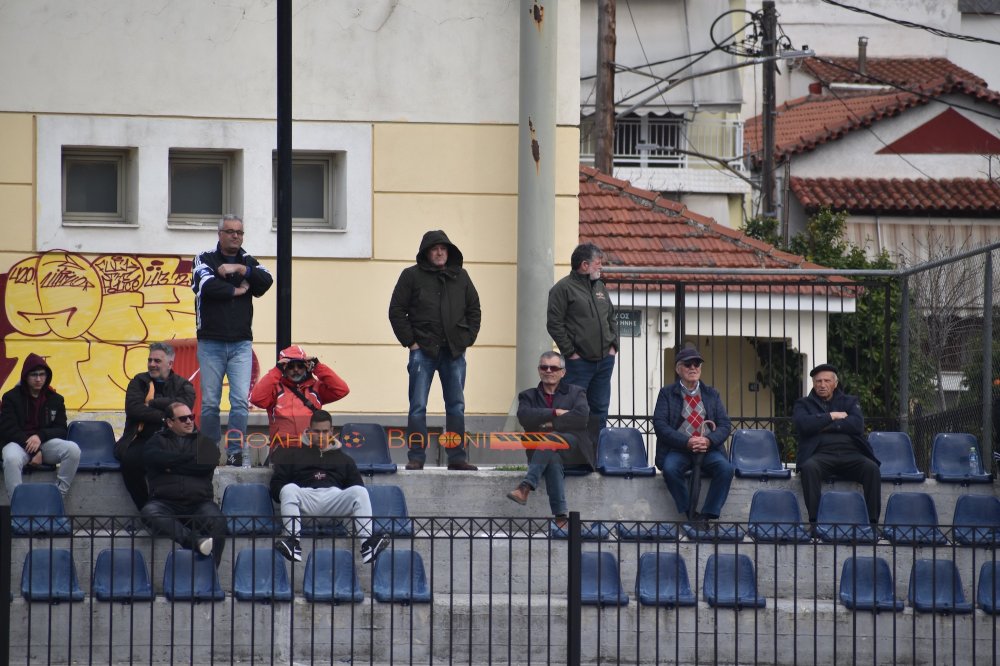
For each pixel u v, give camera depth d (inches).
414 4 1921.8
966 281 1833.2
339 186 1929.1
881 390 2055.9
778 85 4793.3
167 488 1535.4
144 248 1870.1
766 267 2438.5
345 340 1898.4
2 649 1309.1
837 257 3270.2
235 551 1551.4
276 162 1904.5
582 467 1675.7
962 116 4069.9
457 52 1925.4
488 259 1920.5
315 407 1605.6
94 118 1862.7
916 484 1743.4
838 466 1691.7
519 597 1563.7
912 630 1487.5
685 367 1683.1
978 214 3905.0
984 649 1537.9
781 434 2111.2
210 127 1886.1
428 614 1499.8
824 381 1727.4
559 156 1934.1
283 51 1651.1
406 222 1915.6
